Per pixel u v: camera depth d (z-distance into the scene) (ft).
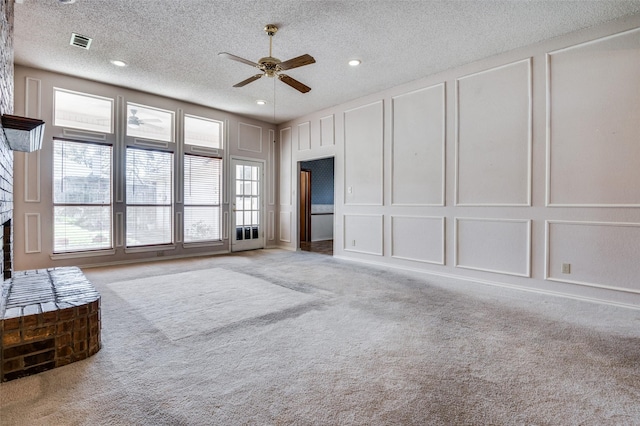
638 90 9.03
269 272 13.74
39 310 5.62
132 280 12.05
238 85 11.49
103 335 7.04
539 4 8.70
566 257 10.24
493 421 4.34
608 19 9.36
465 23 9.68
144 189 15.99
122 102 15.14
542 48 10.68
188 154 17.63
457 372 5.60
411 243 14.37
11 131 6.47
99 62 12.48
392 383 5.24
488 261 11.94
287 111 19.01
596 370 5.69
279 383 5.23
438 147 13.37
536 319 8.20
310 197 26.63
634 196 9.09
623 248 9.26
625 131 9.21
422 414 4.47
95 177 14.55
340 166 17.62
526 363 5.93
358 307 9.11
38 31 10.27
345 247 17.39
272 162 21.89
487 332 7.35
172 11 9.22
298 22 9.73
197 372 5.55
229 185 19.45
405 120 14.53
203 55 11.91
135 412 4.46
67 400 4.72
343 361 5.97
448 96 13.05
